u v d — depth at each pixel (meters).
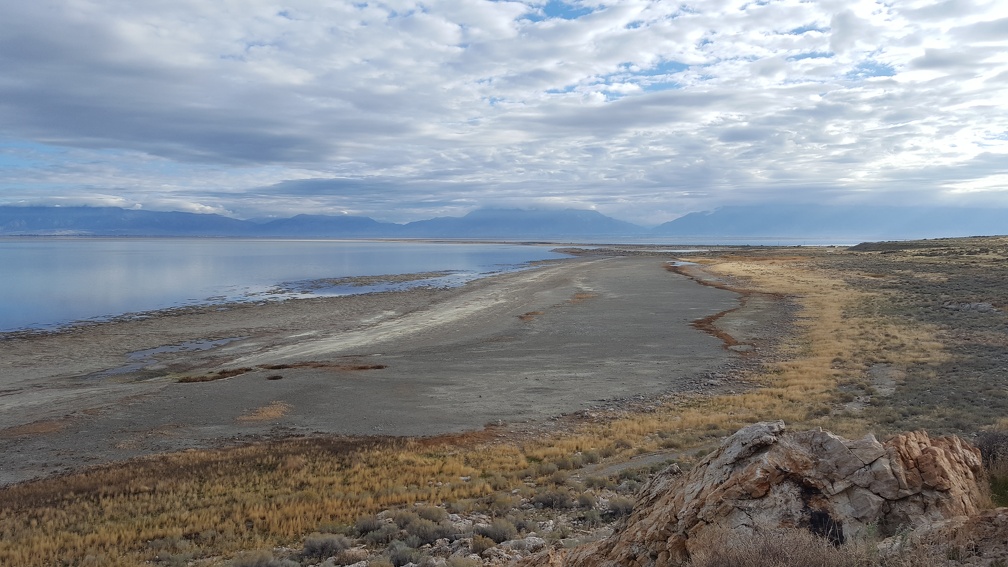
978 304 41.47
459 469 17.03
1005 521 4.98
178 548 11.51
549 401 25.23
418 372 30.25
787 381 26.03
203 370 32.50
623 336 38.84
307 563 10.50
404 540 11.22
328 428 22.19
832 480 6.11
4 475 18.12
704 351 34.06
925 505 5.85
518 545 10.29
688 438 18.39
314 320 47.84
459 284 74.50
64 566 10.82
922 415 18.83
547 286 68.75
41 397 26.69
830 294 54.62
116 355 36.34
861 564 4.75
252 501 14.26
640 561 6.30
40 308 54.62
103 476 17.02
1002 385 22.27
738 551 4.98
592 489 14.50
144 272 96.50
